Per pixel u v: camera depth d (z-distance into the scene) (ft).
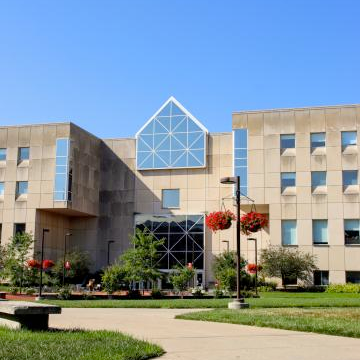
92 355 31.71
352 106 187.52
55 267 199.21
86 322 57.00
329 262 181.57
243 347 38.09
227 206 208.33
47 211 211.20
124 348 34.63
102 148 228.63
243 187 190.39
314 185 186.50
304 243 183.73
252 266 171.01
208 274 206.80
